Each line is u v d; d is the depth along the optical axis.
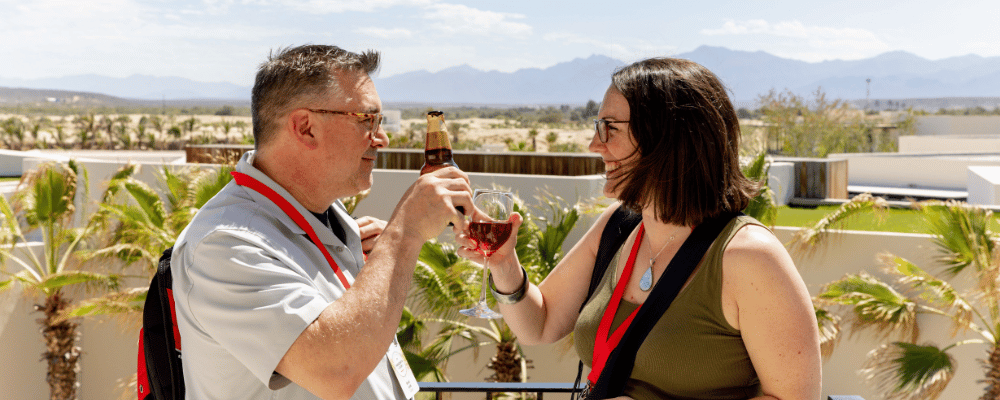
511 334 8.14
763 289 1.29
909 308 7.14
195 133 77.06
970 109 80.38
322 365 1.16
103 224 9.87
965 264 7.30
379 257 1.27
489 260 1.74
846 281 7.51
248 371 1.26
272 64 1.37
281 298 1.19
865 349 8.27
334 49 1.40
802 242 8.16
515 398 7.36
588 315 1.60
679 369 1.38
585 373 9.39
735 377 1.39
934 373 6.68
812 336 1.30
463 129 97.75
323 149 1.36
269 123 1.37
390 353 1.50
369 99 1.40
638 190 1.41
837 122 34.00
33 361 10.91
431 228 1.32
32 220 9.88
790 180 13.28
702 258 1.38
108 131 71.94
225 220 1.28
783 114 33.81
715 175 1.38
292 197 1.39
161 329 1.37
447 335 7.76
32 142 71.69
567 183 9.14
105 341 11.46
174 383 1.35
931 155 24.88
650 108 1.37
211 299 1.21
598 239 1.77
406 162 14.16
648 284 1.48
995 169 16.89
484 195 1.68
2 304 10.41
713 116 1.37
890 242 8.02
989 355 7.15
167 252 1.39
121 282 9.71
